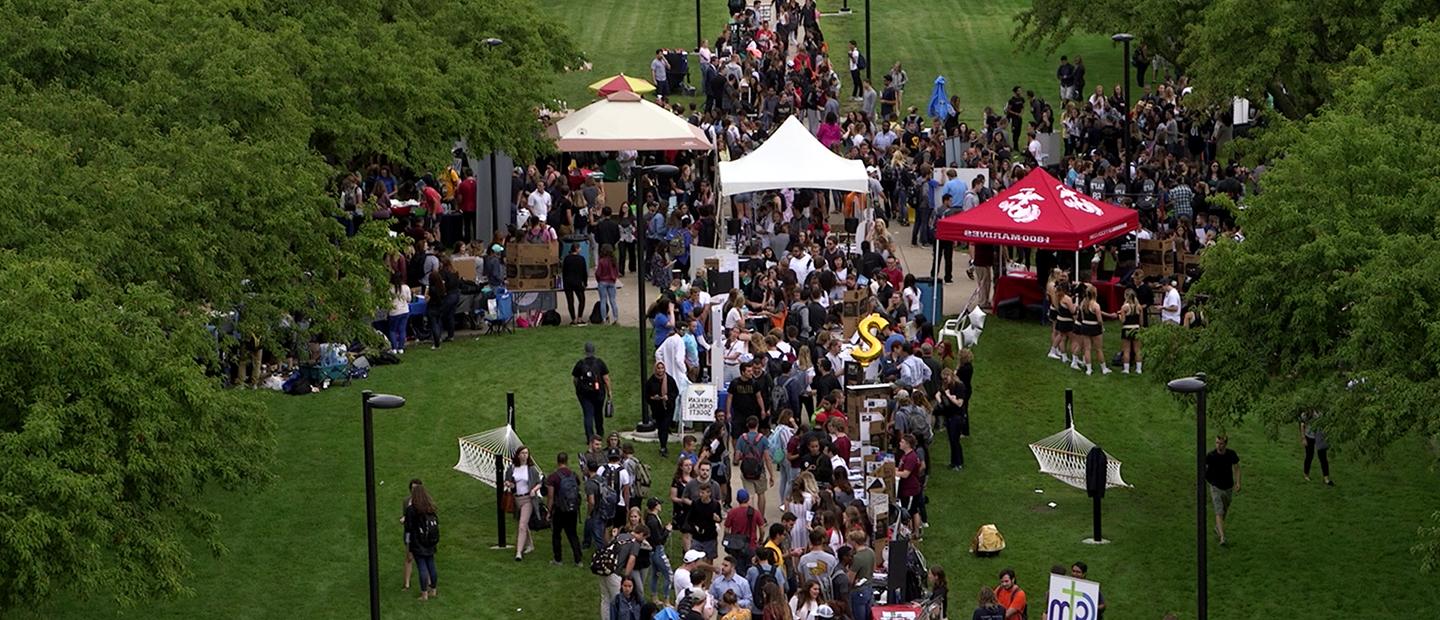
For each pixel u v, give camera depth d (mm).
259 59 46750
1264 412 37312
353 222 55094
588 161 67625
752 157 58500
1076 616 32625
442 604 36375
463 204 59906
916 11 95500
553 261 53344
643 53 88000
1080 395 48500
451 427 45312
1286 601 36969
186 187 39469
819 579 33312
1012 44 89438
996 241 52906
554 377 48812
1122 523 40688
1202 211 59969
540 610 36188
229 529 39562
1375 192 38875
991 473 43500
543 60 65438
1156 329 40375
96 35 44125
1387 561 38656
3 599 30891
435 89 55906
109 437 32281
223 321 42500
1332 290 36531
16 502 30391
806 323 47750
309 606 36281
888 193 65188
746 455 39156
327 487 41719
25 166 35906
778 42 81750
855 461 39906
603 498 37219
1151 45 74062
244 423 35750
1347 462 43719
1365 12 62094
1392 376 34906
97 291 34094
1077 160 64562
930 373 44188
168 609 36000
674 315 48312
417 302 51281
